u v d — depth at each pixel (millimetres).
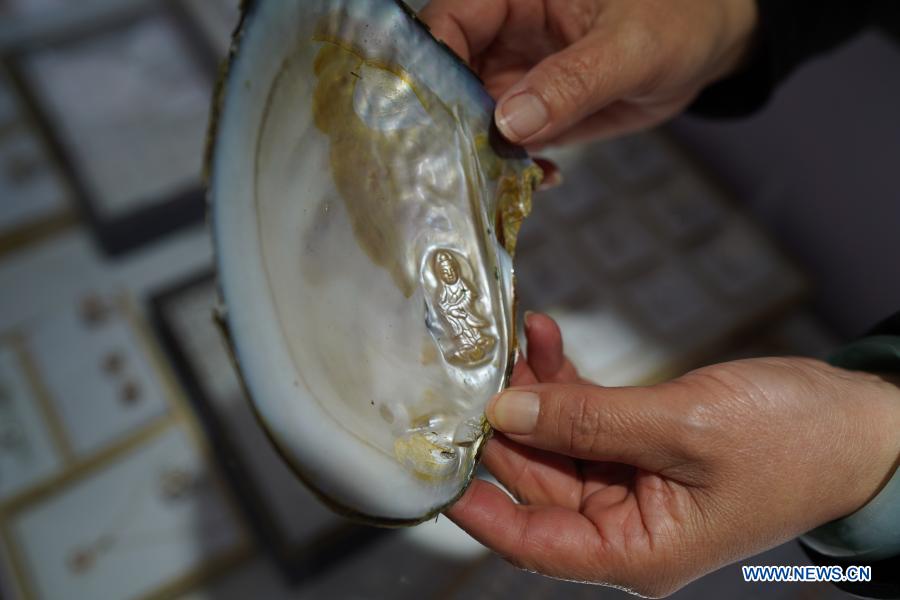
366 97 336
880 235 544
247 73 306
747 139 626
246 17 302
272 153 320
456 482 328
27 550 490
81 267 600
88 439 521
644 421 320
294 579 481
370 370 333
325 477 305
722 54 417
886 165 522
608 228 619
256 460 504
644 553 331
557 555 336
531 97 355
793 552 461
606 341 557
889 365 343
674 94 431
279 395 306
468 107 347
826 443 321
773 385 323
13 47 679
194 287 564
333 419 315
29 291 584
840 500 327
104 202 592
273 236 320
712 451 318
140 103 655
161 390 538
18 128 657
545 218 625
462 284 352
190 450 518
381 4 326
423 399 339
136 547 492
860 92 516
